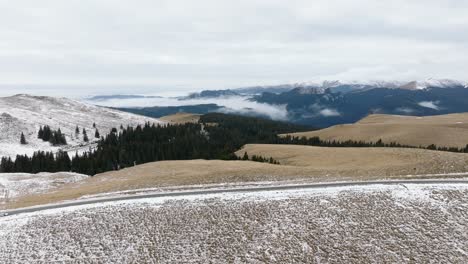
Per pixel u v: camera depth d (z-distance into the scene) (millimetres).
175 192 47750
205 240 34719
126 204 42969
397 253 31953
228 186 49875
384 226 35656
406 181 47500
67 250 33875
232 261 31766
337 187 45031
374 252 32156
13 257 33062
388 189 43156
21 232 37500
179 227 36875
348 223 36312
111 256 32875
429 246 32656
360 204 39625
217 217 38344
